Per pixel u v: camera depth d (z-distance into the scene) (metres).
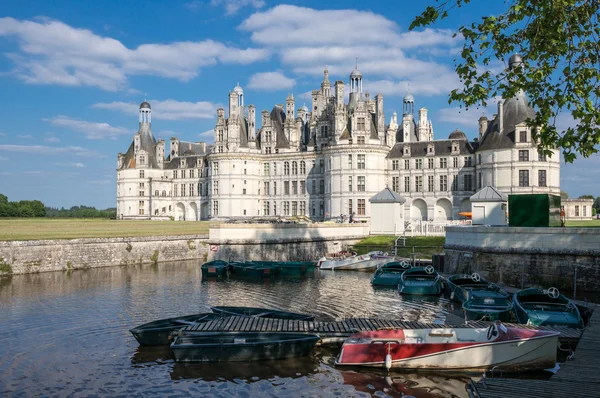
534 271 43.06
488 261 46.38
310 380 23.67
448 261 54.31
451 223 81.25
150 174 144.62
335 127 107.62
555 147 20.78
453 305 40.84
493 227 46.03
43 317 35.91
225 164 118.50
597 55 19.38
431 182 103.38
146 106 148.00
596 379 19.48
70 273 59.16
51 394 22.17
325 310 39.09
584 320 31.78
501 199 61.81
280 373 24.55
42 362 26.19
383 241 75.81
